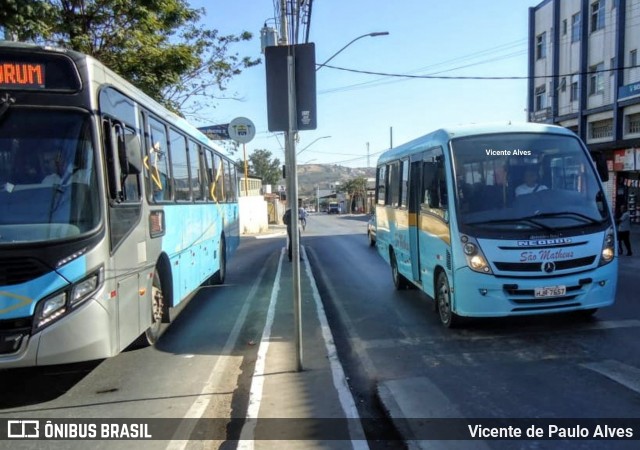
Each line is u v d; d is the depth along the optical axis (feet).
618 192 86.89
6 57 16.24
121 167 17.93
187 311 31.89
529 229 22.25
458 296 22.71
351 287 38.34
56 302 15.38
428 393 17.03
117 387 18.72
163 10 45.06
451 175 23.71
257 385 17.90
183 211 28.50
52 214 15.79
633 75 83.97
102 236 16.38
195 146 33.27
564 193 23.40
